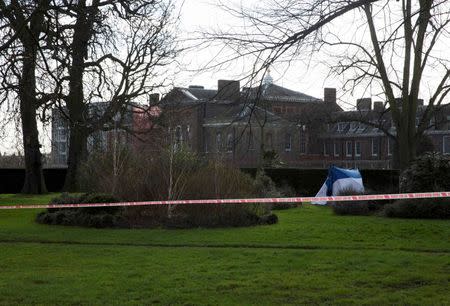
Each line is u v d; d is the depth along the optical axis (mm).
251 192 18219
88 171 23203
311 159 56406
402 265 10422
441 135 55656
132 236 14672
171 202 16141
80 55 20250
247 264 10609
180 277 9461
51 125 26234
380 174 31812
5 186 41219
